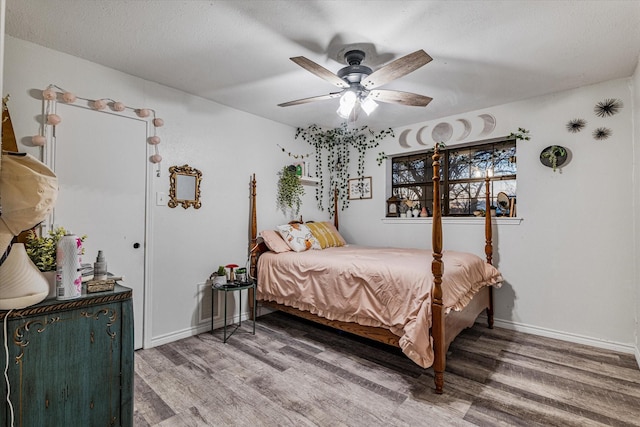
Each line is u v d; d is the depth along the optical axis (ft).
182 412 5.91
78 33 6.62
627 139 8.57
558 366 7.74
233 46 7.09
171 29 6.46
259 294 10.94
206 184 10.29
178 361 8.02
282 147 12.95
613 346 8.70
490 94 9.77
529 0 5.44
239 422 5.64
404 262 8.04
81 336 4.22
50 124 7.14
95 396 4.32
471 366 7.75
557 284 9.62
